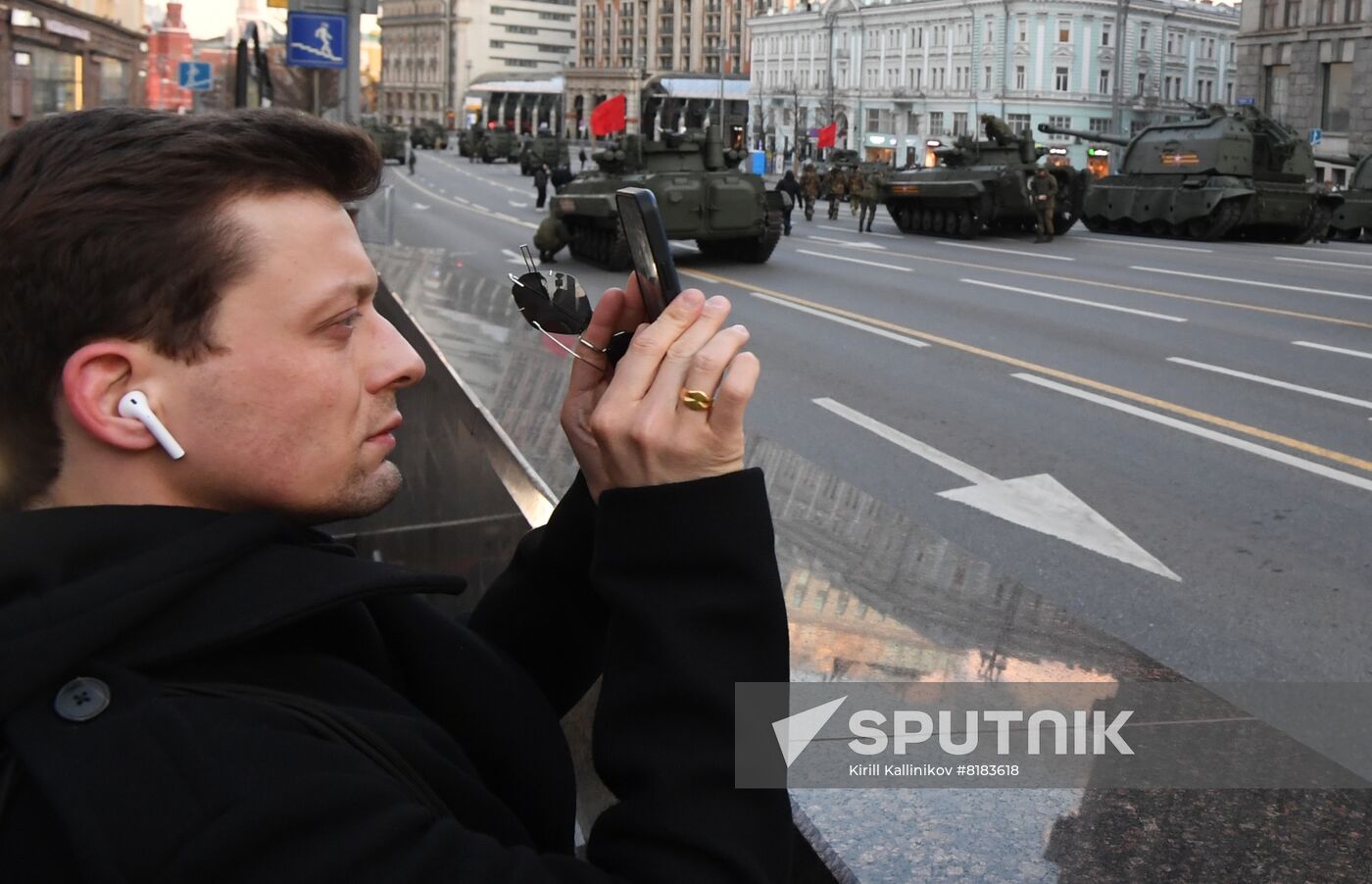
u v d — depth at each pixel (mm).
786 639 1029
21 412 912
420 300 7812
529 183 52344
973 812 1888
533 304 1243
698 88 115250
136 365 895
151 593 825
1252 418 8492
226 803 760
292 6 16172
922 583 3111
